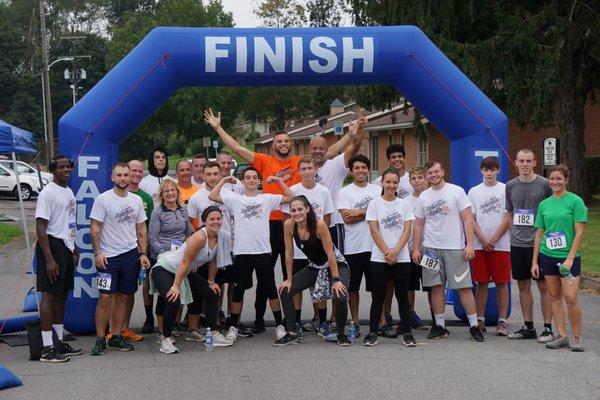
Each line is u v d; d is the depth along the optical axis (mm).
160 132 55594
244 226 8500
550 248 7938
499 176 9602
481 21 22469
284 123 63719
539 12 21125
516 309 10531
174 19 58281
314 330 9141
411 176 9008
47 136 39500
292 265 8461
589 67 22484
